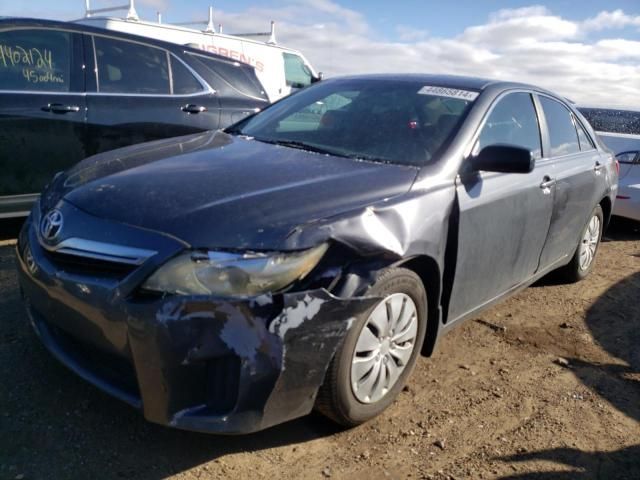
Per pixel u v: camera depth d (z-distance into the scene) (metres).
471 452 2.68
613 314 4.52
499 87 3.73
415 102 3.52
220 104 5.84
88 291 2.29
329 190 2.58
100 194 2.54
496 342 3.86
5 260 4.46
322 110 3.70
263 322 2.15
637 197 6.82
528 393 3.24
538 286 5.06
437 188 2.88
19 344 3.19
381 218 2.54
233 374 2.20
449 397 3.13
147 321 2.15
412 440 2.73
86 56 5.11
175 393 2.20
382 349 2.69
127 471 2.36
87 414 2.67
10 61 4.75
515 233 3.52
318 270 2.33
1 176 4.70
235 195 2.46
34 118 4.76
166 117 5.46
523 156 2.97
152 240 2.22
